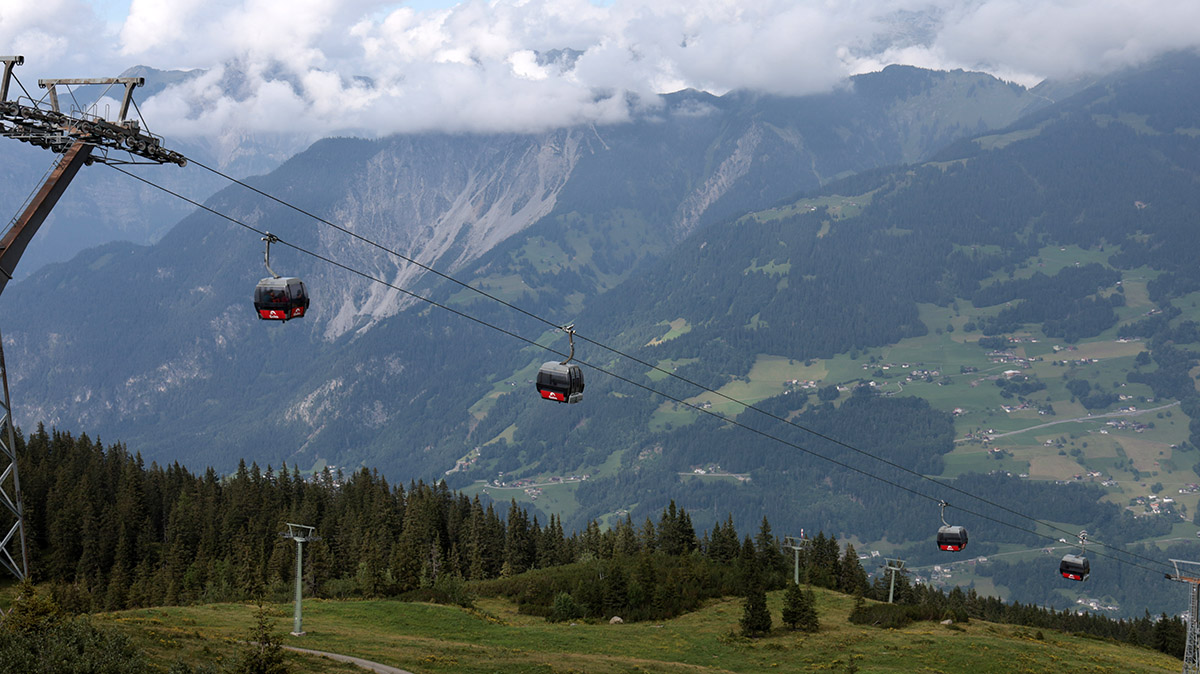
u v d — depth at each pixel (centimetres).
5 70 3431
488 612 13625
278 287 3994
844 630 11288
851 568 19012
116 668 4706
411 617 11262
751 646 10450
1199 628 8462
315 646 8431
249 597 15000
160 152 3750
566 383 4375
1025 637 11025
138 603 16538
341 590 14550
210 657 6303
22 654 4462
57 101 3581
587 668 8238
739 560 16600
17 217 3369
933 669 8931
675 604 13338
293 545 17000
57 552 19100
